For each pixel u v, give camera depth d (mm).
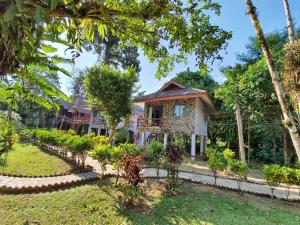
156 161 9008
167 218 5418
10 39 1356
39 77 2250
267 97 15938
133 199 6184
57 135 13758
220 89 16969
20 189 6391
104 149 7973
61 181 7352
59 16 1697
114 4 2270
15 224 4793
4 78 1803
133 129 24031
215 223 5219
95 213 5523
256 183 10523
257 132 20266
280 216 5949
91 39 2537
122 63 25781
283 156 18828
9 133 2428
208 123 24062
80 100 35625
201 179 10219
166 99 18969
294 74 5496
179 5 2594
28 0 1315
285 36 19781
